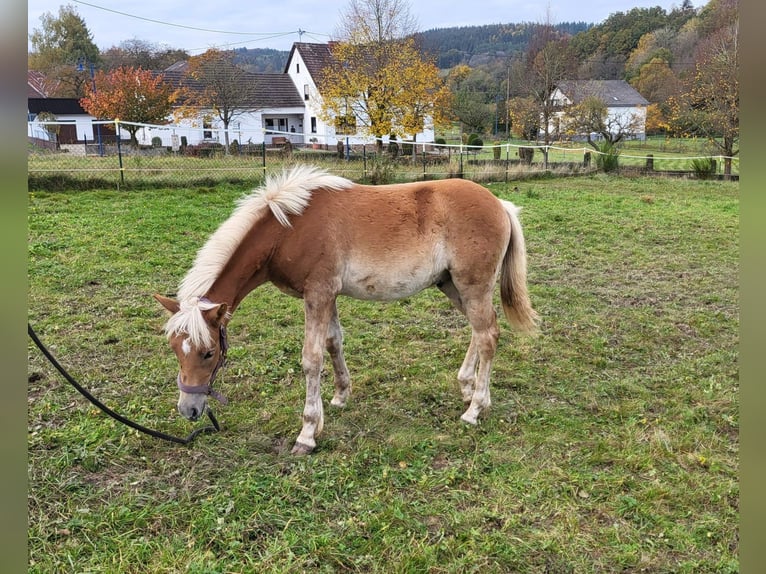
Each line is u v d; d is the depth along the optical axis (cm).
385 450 359
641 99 3825
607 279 746
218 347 327
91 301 603
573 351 516
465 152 2236
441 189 381
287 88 3731
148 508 300
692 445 364
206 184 1327
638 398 430
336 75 2269
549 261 833
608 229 1034
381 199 367
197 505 305
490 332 392
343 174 1426
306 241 348
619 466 342
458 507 308
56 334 518
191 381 316
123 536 280
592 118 2731
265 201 351
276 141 3278
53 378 436
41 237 815
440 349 521
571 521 292
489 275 385
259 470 340
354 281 363
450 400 429
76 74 4494
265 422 394
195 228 918
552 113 2830
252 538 285
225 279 344
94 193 1165
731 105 1989
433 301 654
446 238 376
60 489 312
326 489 320
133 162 1470
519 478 330
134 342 509
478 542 280
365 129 2281
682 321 593
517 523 292
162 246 813
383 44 2205
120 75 2439
